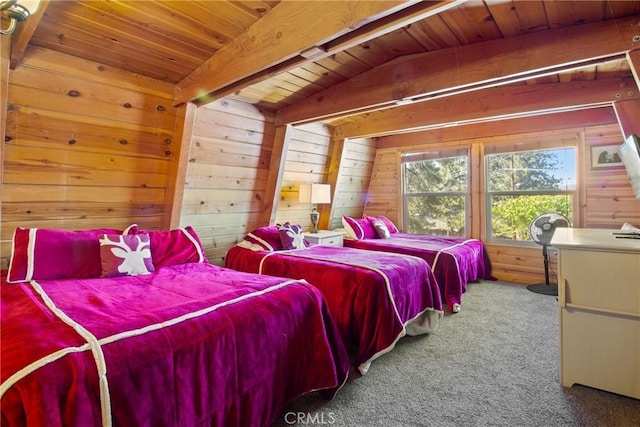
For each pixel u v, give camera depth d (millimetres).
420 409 1788
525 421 1680
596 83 3021
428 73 2717
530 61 2295
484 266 4520
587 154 3912
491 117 3543
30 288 1825
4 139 2002
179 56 2355
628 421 1669
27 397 969
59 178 2377
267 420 1585
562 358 1988
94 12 1841
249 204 3801
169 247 2605
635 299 1812
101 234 2352
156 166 2867
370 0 1555
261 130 3594
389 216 5598
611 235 2336
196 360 1340
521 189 4395
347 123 4531
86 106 2346
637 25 1969
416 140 5238
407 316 2541
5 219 2248
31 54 2043
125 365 1157
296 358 1778
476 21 2166
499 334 2756
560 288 1982
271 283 1995
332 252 3324
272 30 1965
